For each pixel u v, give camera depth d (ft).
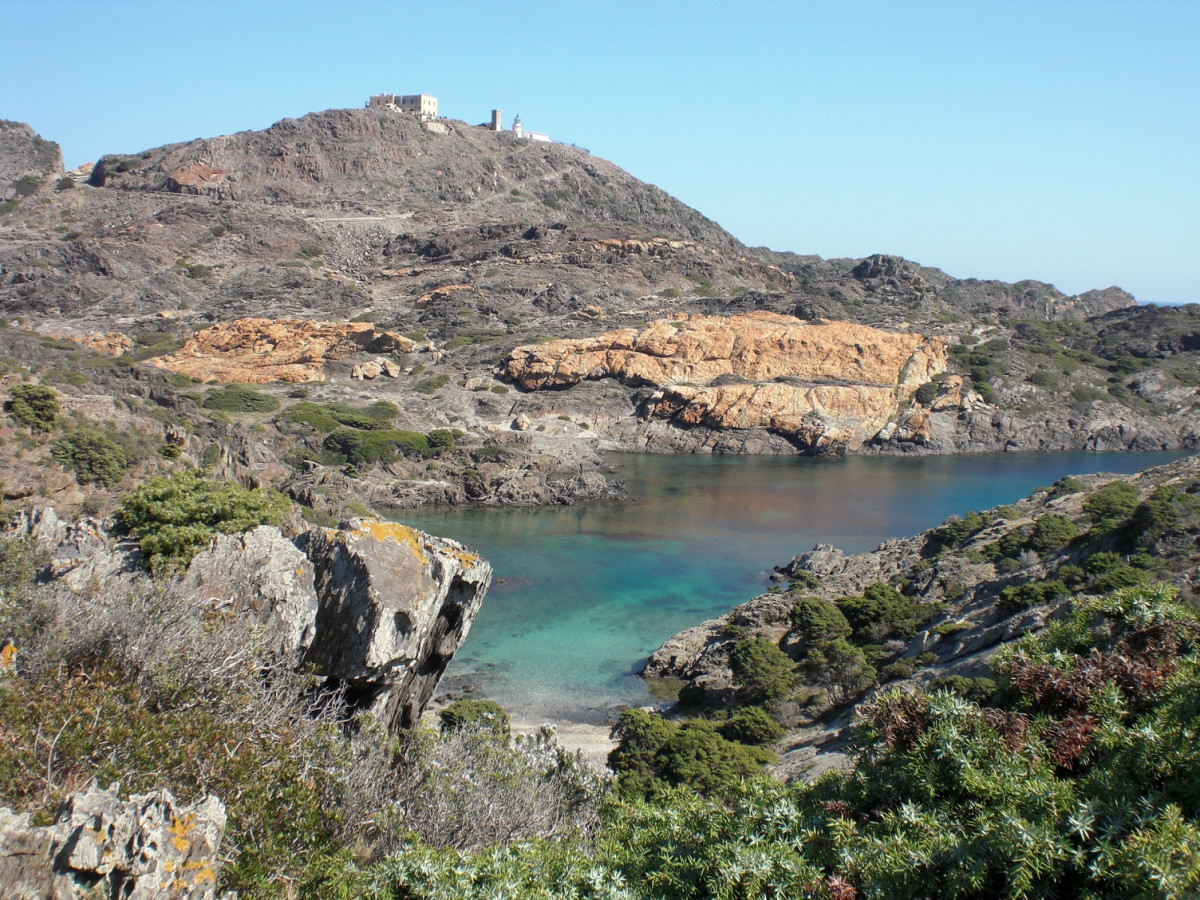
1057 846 33.19
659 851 44.70
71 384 282.15
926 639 139.74
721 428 485.97
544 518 310.65
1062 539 168.14
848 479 397.60
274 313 613.93
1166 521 145.59
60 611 53.16
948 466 438.81
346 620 63.26
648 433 487.61
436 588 66.80
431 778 57.11
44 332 572.51
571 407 499.92
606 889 41.50
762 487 375.66
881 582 186.39
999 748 39.91
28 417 184.03
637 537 281.33
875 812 41.60
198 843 34.01
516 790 60.08
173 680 48.14
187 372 489.67
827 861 39.24
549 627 191.01
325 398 457.27
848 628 156.66
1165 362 552.82
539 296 624.59
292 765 45.80
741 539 279.90
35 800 36.37
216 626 55.88
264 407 415.23
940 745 40.68
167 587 58.75
